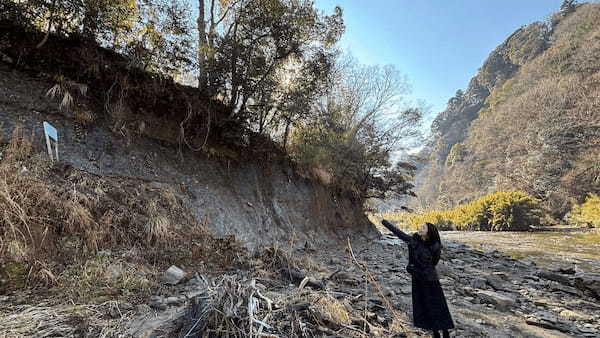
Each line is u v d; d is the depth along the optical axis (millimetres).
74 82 7531
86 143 7109
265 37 9953
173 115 9656
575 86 65375
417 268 3943
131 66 8406
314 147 13602
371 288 6316
